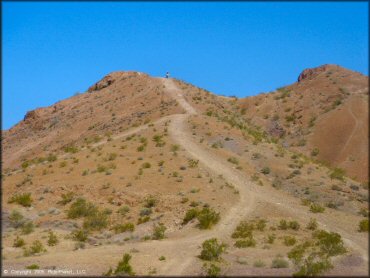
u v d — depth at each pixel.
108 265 21.11
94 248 24.50
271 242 24.08
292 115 83.88
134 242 25.67
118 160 42.53
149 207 32.03
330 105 81.88
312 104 86.25
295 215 29.95
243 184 37.81
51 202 33.31
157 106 73.44
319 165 48.00
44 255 22.98
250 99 97.00
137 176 37.44
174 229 28.06
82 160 43.25
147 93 82.81
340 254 21.06
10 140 90.31
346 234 25.48
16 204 32.28
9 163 70.44
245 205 32.09
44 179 38.16
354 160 58.53
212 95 88.19
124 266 19.69
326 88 92.06
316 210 31.27
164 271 19.83
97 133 66.31
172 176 37.69
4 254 23.11
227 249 23.00
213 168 41.03
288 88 101.38
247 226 26.83
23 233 27.36
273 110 89.88
